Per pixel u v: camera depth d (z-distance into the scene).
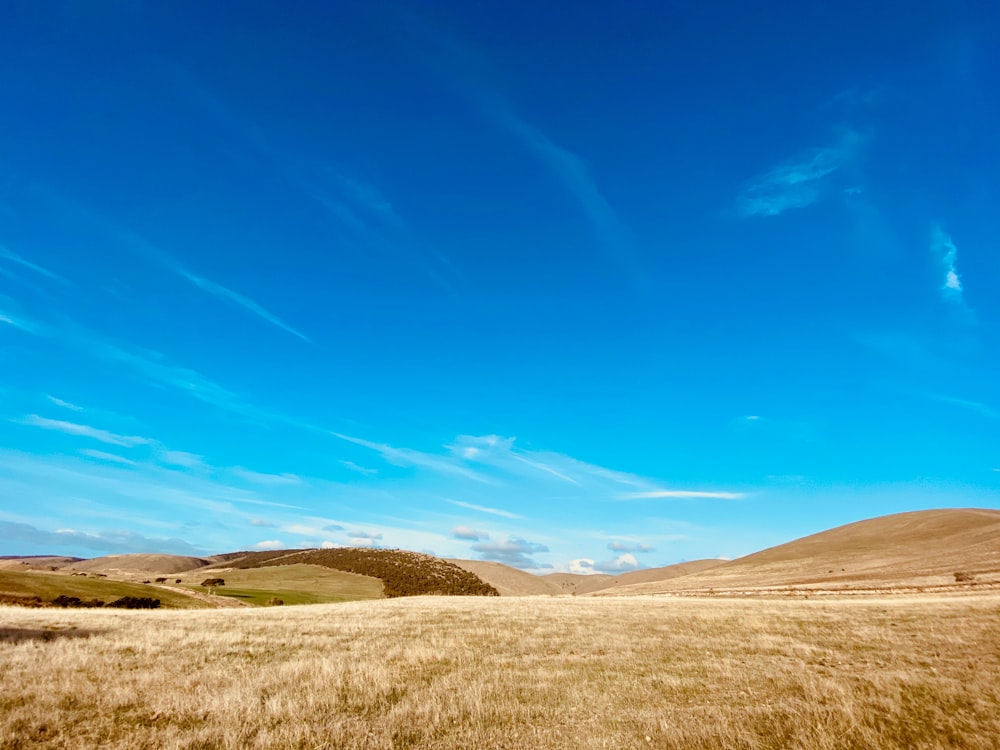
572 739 9.28
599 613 33.50
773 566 112.06
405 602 47.28
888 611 30.70
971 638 20.36
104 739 8.97
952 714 10.59
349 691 12.48
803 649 19.17
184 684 12.67
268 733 9.08
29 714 10.00
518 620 29.30
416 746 8.97
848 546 121.25
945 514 131.25
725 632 24.12
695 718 10.32
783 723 9.95
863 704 11.13
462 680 14.00
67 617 27.09
